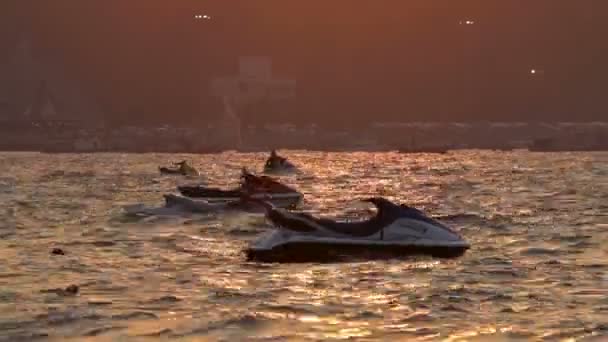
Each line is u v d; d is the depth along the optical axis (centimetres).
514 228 12181
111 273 8156
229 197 15875
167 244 10506
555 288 7194
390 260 8881
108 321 6012
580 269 8231
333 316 6153
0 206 17275
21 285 7462
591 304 6500
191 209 14238
